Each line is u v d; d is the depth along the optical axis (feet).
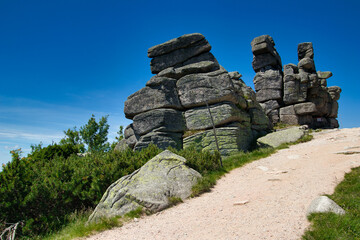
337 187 26.55
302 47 117.60
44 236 25.36
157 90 65.00
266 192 28.78
